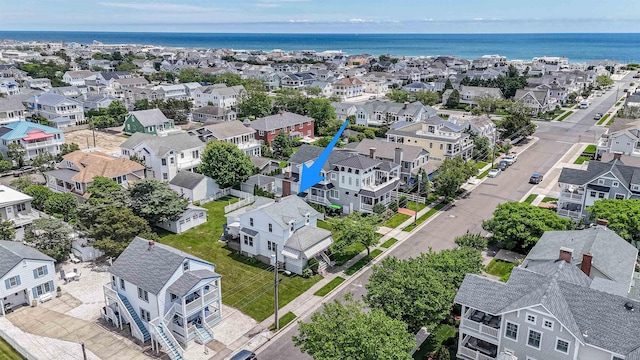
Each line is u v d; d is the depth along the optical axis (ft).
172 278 136.05
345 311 113.39
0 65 654.94
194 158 282.56
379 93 650.02
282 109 440.04
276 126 348.38
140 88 528.63
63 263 180.45
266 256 182.50
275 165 296.51
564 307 111.86
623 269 139.74
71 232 182.70
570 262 134.00
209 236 204.44
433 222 217.97
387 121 418.10
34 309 151.94
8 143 299.17
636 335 104.63
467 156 309.22
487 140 319.88
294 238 176.04
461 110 505.66
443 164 247.50
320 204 237.25
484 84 561.84
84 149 335.06
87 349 133.39
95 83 588.91
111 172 244.01
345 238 176.14
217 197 249.55
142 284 135.85
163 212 201.26
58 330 141.69
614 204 181.37
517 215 181.78
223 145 249.14
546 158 315.37
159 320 134.31
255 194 244.42
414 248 192.75
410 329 126.00
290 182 232.12
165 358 130.41
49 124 395.75
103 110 444.14
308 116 401.70
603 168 209.77
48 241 174.09
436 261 139.54
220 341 137.49
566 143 352.69
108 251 169.68
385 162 239.91
